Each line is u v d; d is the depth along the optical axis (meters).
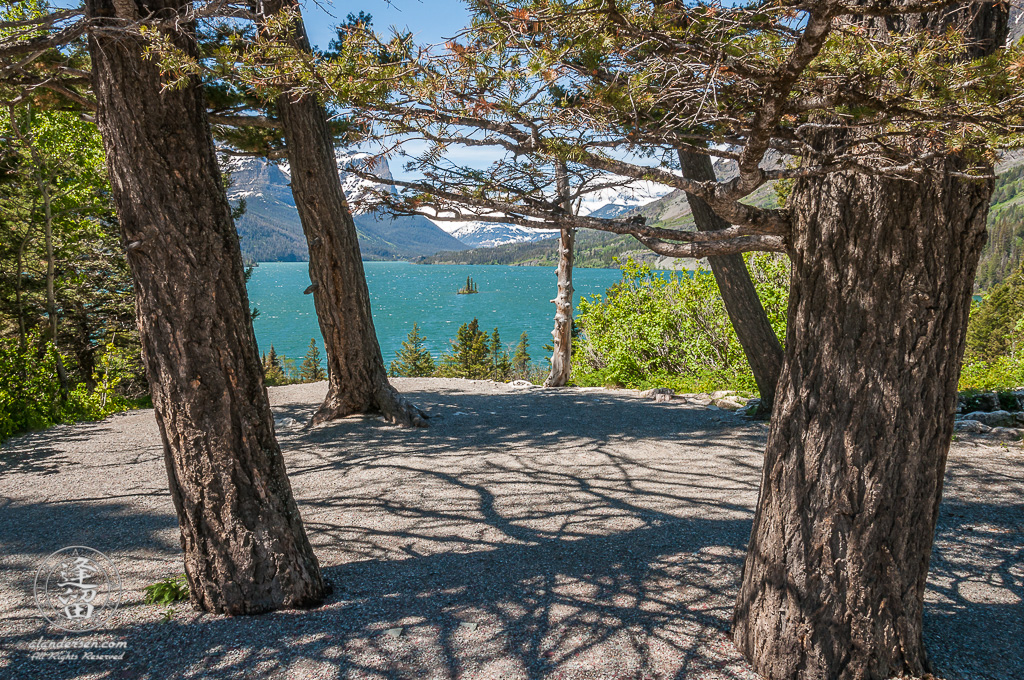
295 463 5.88
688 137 1.79
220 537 2.77
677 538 3.80
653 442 6.47
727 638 2.61
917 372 2.03
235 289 2.66
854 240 2.03
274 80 1.84
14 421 7.77
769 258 10.27
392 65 1.66
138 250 2.46
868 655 2.20
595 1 1.39
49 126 10.66
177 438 2.66
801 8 1.32
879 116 1.65
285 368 57.59
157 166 2.40
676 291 11.70
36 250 13.04
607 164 1.92
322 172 6.87
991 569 3.30
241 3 2.16
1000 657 2.44
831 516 2.17
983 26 1.79
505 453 6.12
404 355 48.28
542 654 2.50
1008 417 6.47
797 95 1.75
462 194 2.21
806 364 2.21
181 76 2.02
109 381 10.04
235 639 2.62
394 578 3.27
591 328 12.81
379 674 2.36
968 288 2.04
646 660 2.45
